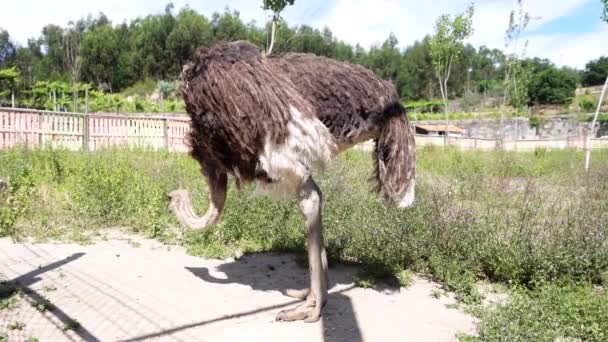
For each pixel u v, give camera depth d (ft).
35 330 11.03
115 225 20.98
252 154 11.32
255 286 14.29
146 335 10.97
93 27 241.96
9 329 10.94
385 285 14.67
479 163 42.57
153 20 203.62
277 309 12.62
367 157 33.99
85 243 18.11
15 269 15.02
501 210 18.47
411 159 12.63
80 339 10.68
